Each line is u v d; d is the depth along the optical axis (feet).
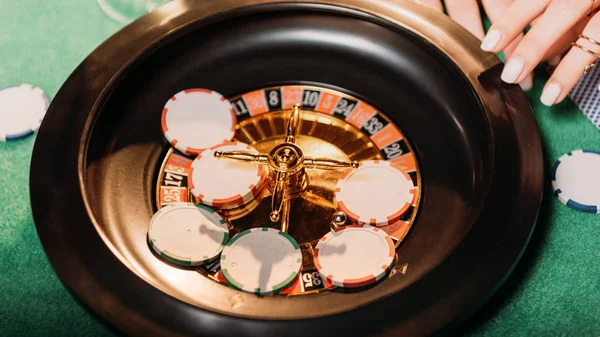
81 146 1.58
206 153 1.65
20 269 1.60
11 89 1.87
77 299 1.40
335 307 1.45
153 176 1.65
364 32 1.77
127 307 1.38
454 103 1.70
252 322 1.37
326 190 1.63
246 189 1.60
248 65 1.80
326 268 1.49
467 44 1.71
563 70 1.72
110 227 1.55
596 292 1.56
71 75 1.67
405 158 1.69
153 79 1.75
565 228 1.64
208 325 1.36
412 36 1.73
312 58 1.80
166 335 1.36
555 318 1.53
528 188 1.52
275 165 1.57
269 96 1.79
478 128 1.64
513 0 1.94
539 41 1.67
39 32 2.00
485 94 1.64
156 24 1.74
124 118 1.70
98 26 2.01
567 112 1.81
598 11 1.74
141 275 1.42
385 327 1.37
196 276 1.50
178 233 1.55
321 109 1.77
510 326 1.51
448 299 1.39
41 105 1.84
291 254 1.52
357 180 1.62
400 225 1.58
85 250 1.44
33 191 1.52
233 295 1.47
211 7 1.76
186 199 1.63
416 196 1.62
